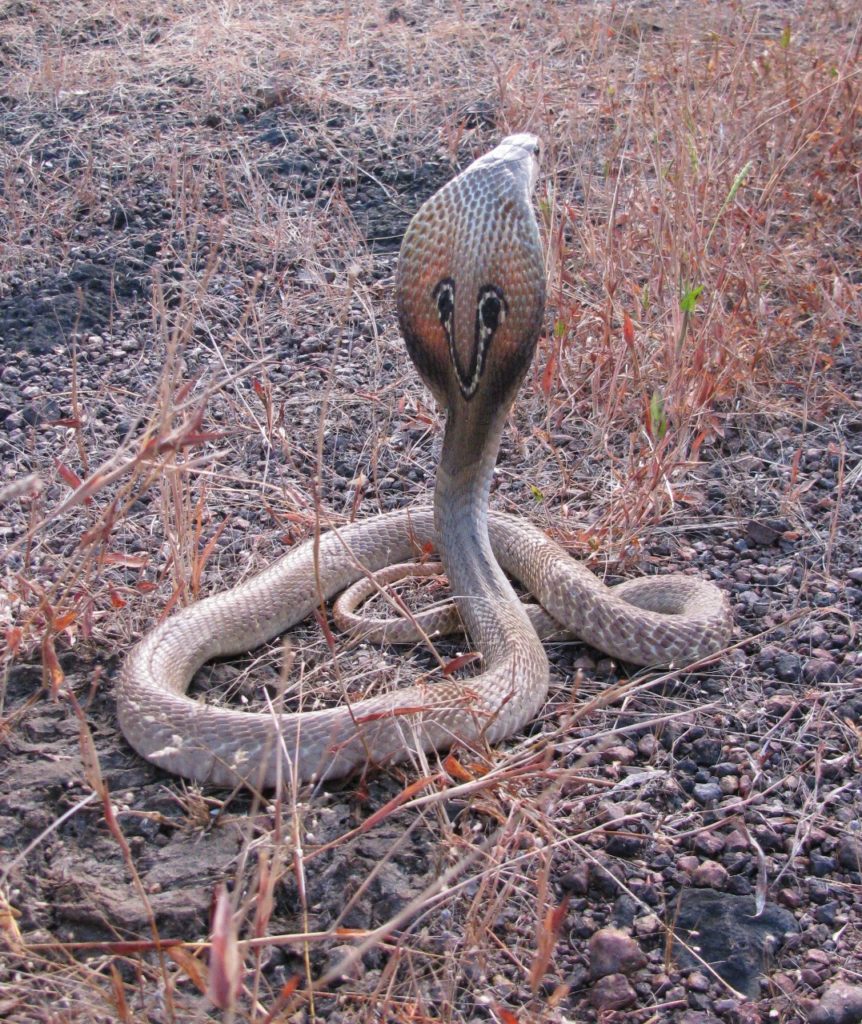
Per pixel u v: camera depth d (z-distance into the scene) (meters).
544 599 1.02
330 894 0.79
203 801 0.84
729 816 0.86
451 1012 0.71
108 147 1.72
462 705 0.88
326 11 2.15
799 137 1.58
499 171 0.94
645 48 1.90
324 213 1.58
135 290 1.46
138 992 0.72
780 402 1.27
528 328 0.95
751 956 0.77
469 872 0.80
